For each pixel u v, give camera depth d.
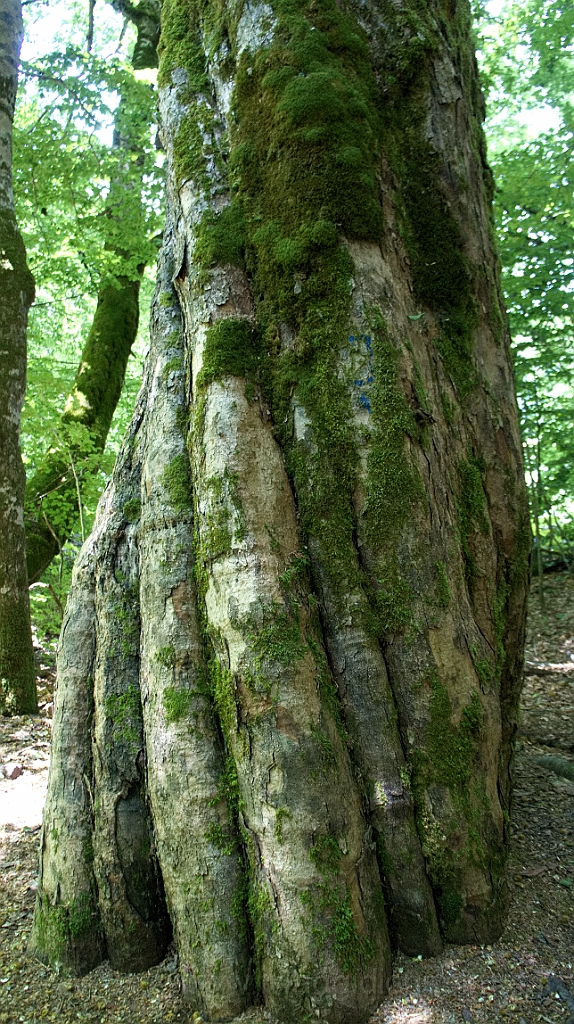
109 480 3.09
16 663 5.93
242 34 2.91
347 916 2.18
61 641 2.89
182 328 2.97
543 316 8.08
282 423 2.63
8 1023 2.28
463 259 3.01
